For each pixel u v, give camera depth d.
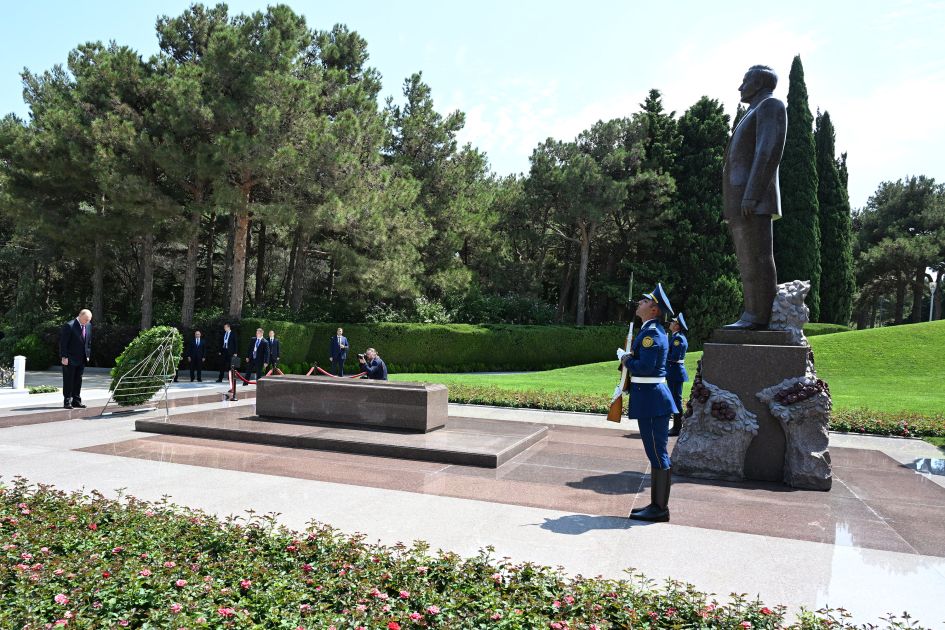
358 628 2.96
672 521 5.29
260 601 3.20
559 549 4.51
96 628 2.91
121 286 33.75
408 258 27.66
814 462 6.58
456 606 3.20
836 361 21.16
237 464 7.02
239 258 23.30
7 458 7.14
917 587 3.96
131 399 10.77
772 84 7.27
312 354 25.73
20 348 23.72
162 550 3.85
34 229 26.81
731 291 33.34
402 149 33.56
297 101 20.88
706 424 7.06
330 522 4.98
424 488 6.18
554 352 31.20
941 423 10.97
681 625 3.06
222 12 25.58
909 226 52.09
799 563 4.36
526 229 35.97
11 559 3.63
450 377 22.53
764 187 7.02
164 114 20.47
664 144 35.44
